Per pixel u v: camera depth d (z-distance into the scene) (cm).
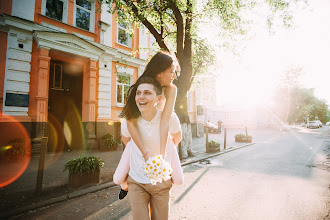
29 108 776
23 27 759
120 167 165
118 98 1123
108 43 1048
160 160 134
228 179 468
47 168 563
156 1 670
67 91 947
